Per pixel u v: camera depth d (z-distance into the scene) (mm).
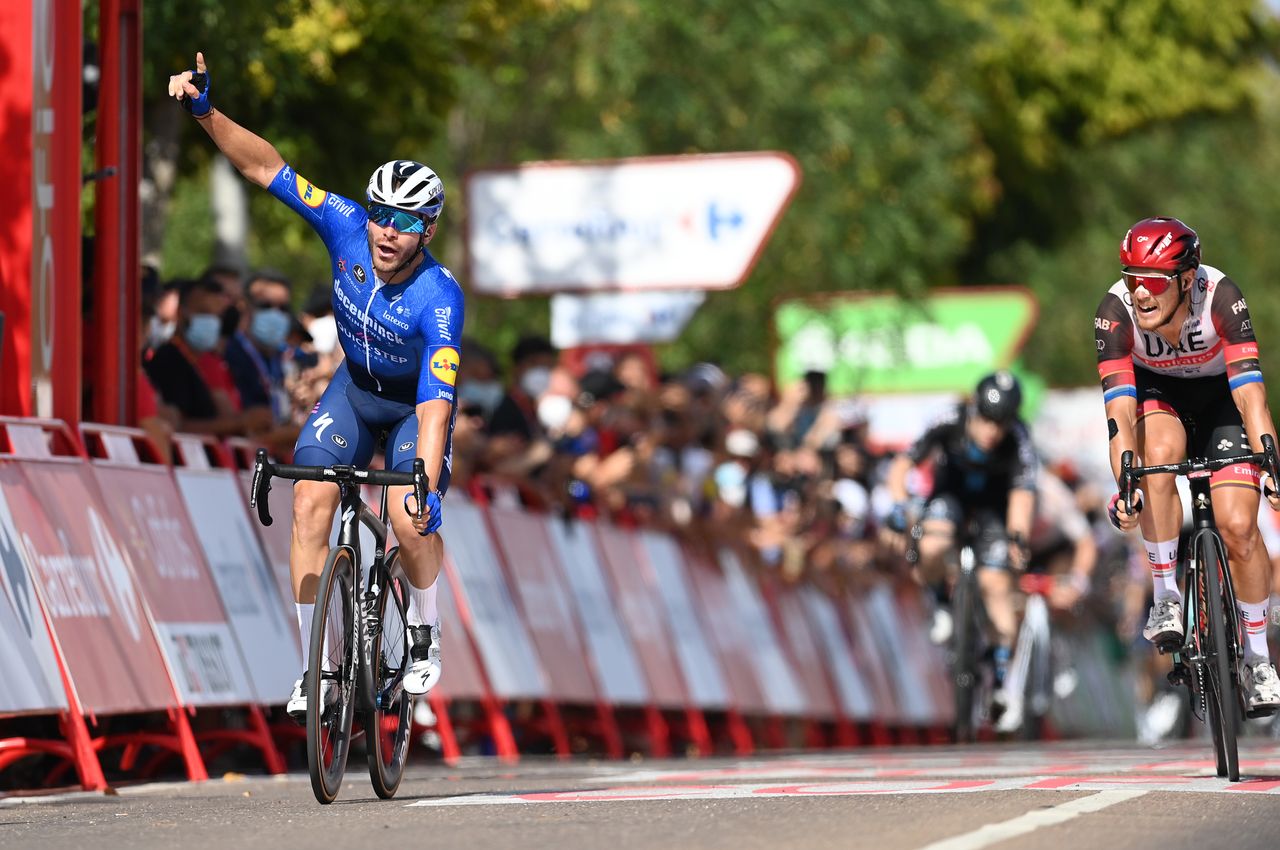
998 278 102000
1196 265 21484
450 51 44969
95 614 25141
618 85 60469
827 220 64188
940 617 39625
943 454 39125
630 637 40969
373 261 20797
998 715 39344
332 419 21359
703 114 61562
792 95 62031
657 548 43281
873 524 56125
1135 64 101062
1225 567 21703
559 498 39312
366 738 20750
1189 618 22406
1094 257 102438
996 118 96188
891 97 64312
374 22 40562
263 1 37094
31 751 23844
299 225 46438
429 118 45500
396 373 21203
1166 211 105250
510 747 34406
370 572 21031
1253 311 105438
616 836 16391
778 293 67000
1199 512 22172
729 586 46469
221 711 29875
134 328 28609
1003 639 39312
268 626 29406
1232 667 21375
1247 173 107500
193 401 30672
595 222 48219
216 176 45250
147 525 27078
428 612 21156
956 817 17391
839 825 16953
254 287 32531
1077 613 56219
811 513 49500
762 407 48094
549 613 37656
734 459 47188
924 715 58812
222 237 45219
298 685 19844
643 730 41906
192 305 30625
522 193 48469
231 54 37094
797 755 34969
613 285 48125
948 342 81188
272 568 30062
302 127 42125
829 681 51344
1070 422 91812
